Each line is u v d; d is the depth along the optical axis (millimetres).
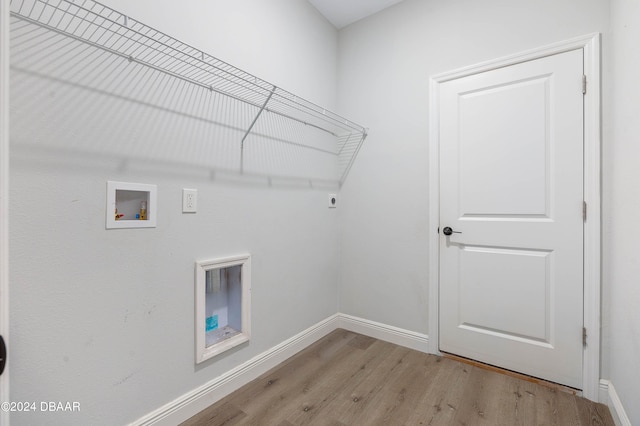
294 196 2141
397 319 2295
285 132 2062
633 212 1236
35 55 1005
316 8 2342
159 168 1355
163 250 1377
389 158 2324
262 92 1854
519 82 1812
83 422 1135
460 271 2029
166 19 1370
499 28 1871
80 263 1118
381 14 2363
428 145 2139
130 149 1256
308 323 2285
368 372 1887
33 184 1006
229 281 1799
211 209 1583
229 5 1662
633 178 1236
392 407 1555
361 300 2484
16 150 972
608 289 1567
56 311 1063
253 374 1812
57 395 1071
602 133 1577
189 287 1482
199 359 1506
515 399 1607
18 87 974
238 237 1733
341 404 1578
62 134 1067
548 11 1723
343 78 2576
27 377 1006
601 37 1580
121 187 1223
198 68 1431
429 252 2133
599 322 1583
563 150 1686
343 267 2592
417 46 2186
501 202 1874
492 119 1899
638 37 1186
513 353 1852
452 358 2051
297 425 1429
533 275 1784
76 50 1097
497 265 1896
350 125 2523
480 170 1943
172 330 1415
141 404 1306
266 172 1915
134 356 1281
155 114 1338
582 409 1525
